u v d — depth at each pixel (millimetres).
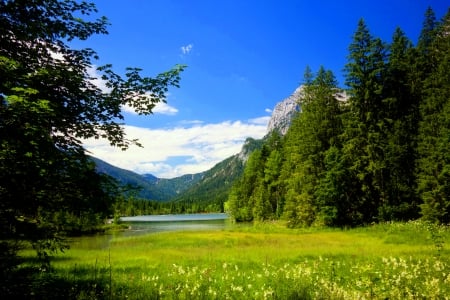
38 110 5828
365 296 8523
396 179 39438
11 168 5832
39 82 6797
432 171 33031
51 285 8406
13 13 7008
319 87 49562
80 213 7164
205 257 18641
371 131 41031
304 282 10180
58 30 7652
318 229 40000
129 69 7441
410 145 39750
